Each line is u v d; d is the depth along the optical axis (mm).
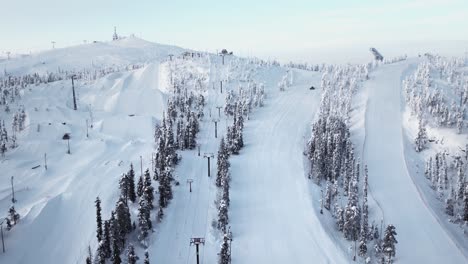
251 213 109625
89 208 103750
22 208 106312
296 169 134750
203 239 87562
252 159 143125
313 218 106125
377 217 115125
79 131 166750
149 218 96812
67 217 100938
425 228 110438
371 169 141000
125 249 89562
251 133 168625
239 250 93812
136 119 173875
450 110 169625
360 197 124750
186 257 90375
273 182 126625
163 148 126375
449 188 135000
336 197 118750
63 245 91875
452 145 153000
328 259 91250
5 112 188750
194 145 151625
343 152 141750
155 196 110938
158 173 118875
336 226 108188
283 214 108875
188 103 189625
